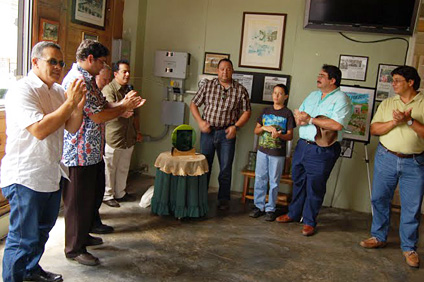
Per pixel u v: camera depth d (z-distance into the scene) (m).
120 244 3.09
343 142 4.36
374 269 3.02
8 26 2.96
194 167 3.59
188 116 4.81
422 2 4.03
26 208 2.11
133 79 4.67
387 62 4.21
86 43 2.50
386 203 3.35
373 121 3.32
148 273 2.69
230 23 4.53
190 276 2.70
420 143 3.02
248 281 2.69
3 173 2.13
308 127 3.53
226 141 4.06
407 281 2.87
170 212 3.74
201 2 4.59
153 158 4.98
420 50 4.11
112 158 3.81
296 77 4.42
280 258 3.09
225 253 3.10
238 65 4.56
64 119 2.01
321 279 2.80
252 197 4.33
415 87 3.09
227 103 4.02
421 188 3.08
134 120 4.11
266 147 3.83
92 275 2.60
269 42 4.45
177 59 4.59
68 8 3.55
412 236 3.16
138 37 4.66
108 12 4.20
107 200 3.90
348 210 4.41
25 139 2.07
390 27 4.09
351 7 4.12
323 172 3.48
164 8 4.69
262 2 4.42
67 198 2.65
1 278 2.44
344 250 3.32
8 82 2.99
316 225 3.87
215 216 3.90
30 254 2.23
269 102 4.50
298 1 4.33
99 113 2.55
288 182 4.13
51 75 2.12
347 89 4.29
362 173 4.37
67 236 2.72
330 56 4.32
